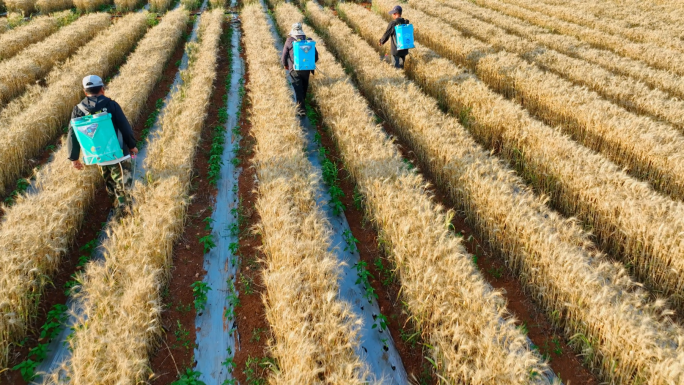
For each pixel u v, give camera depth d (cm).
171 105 909
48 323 440
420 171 759
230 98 1112
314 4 2158
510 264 520
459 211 645
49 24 1722
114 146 548
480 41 1411
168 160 668
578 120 827
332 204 657
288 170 632
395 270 484
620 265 443
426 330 417
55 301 477
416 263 436
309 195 569
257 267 537
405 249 467
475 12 1997
